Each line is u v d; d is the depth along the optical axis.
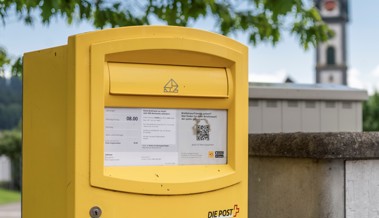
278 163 4.09
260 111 5.23
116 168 3.13
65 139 3.10
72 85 3.04
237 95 3.39
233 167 3.39
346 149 3.66
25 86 3.51
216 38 3.33
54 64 3.22
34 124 3.41
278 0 4.84
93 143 3.03
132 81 3.13
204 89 3.31
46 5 4.66
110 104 3.12
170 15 6.58
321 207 3.71
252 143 4.32
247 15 7.40
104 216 3.05
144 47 3.14
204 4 6.52
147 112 3.23
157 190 3.14
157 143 3.24
